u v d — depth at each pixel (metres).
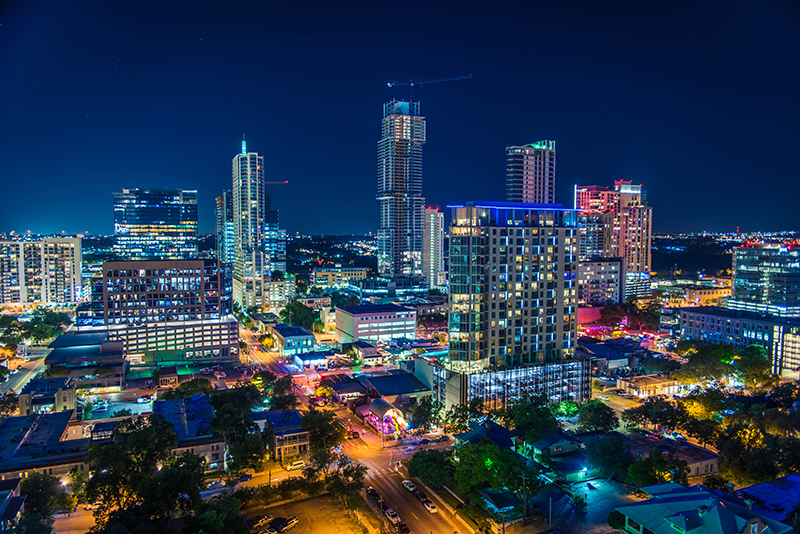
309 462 161.25
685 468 140.00
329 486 138.62
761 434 158.12
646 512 112.88
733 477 139.38
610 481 147.38
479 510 131.25
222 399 188.88
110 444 137.38
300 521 130.12
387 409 188.75
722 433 159.12
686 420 172.00
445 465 144.00
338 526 127.75
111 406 193.50
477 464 135.75
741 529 104.88
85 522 130.38
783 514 118.50
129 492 127.38
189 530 115.44
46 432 159.12
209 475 153.75
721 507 109.19
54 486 128.62
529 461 155.25
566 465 150.50
